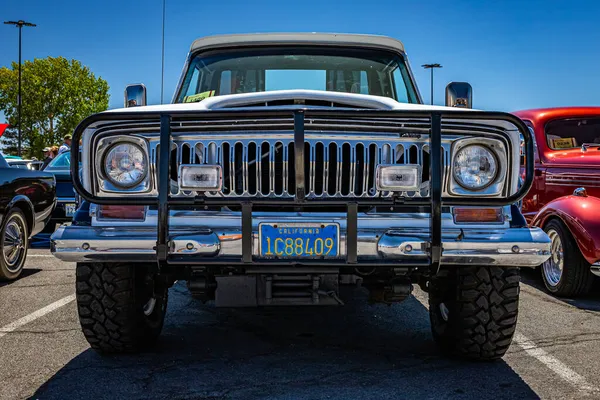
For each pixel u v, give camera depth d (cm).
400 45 509
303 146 307
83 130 318
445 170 324
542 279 661
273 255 309
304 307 522
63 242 313
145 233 314
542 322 477
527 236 318
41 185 711
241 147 323
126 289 354
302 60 497
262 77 494
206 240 309
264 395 315
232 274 330
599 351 398
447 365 367
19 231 652
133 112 315
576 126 697
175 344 410
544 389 327
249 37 502
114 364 365
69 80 7975
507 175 325
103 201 310
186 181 313
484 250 314
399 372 353
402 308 523
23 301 539
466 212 324
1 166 646
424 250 313
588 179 599
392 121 321
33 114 7888
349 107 357
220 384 332
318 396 314
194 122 318
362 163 324
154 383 333
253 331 446
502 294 350
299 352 393
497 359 374
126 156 321
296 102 355
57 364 365
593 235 538
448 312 374
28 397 313
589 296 584
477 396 316
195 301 548
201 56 505
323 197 315
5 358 377
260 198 310
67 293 575
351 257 308
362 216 315
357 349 401
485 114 318
